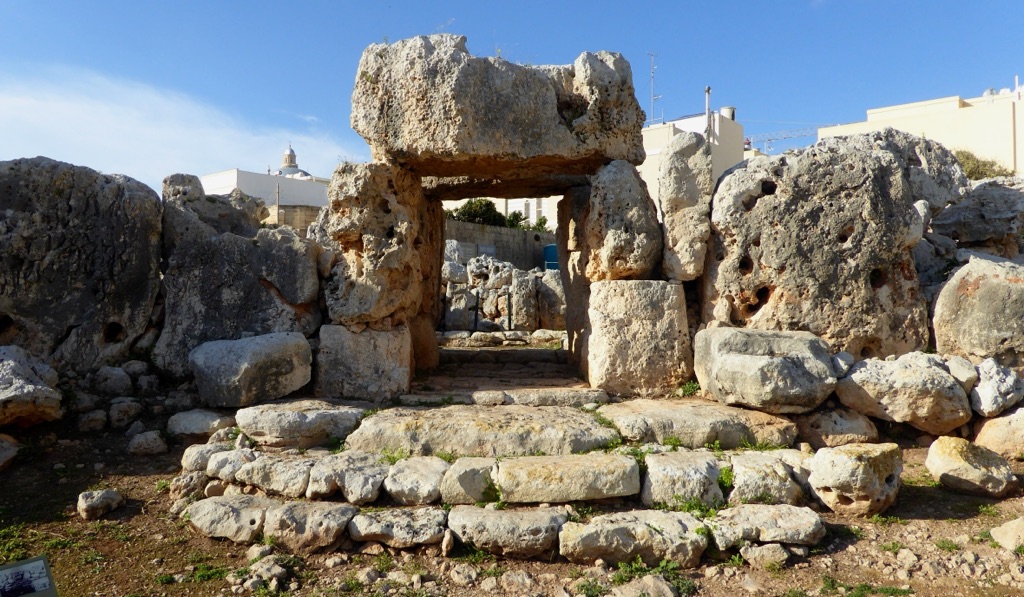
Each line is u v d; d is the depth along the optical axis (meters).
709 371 5.78
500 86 6.28
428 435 5.00
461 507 4.38
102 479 5.06
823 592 3.77
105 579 3.87
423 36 6.34
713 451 5.07
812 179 6.31
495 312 13.63
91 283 6.37
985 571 3.92
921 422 5.51
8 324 6.20
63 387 6.04
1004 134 28.58
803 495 4.73
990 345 6.03
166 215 6.73
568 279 8.08
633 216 6.35
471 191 8.27
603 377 6.24
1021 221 7.94
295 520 4.19
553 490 4.45
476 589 3.84
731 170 6.48
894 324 6.29
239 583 3.83
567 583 3.89
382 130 6.31
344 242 6.31
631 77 6.78
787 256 6.25
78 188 6.37
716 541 4.09
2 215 6.15
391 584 3.85
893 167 6.43
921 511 4.64
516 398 5.99
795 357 5.46
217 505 4.41
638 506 4.56
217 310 6.53
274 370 5.71
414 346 7.72
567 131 6.45
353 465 4.69
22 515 4.54
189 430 5.55
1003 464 4.94
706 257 6.51
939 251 7.38
